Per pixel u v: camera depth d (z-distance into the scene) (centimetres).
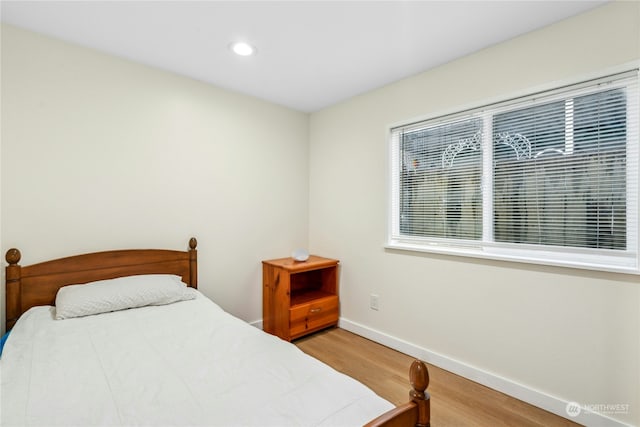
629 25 152
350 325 295
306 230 336
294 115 326
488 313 202
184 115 247
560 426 164
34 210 186
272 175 306
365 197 282
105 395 98
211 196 263
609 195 163
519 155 195
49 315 169
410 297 247
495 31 185
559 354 174
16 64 181
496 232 205
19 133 181
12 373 111
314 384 106
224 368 117
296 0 158
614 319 157
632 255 156
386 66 230
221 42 199
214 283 266
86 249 204
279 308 276
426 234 245
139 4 161
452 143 228
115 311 180
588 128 169
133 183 222
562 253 178
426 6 162
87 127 204
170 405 94
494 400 187
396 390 198
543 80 179
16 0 157
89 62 205
